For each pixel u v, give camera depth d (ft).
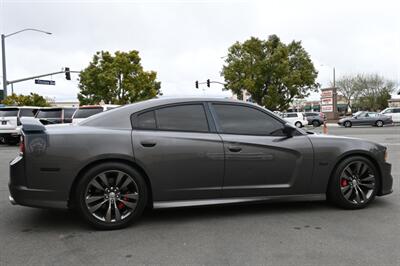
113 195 13.98
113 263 10.99
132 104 15.12
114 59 129.49
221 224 14.57
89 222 13.78
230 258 11.28
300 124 118.83
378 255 11.42
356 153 16.40
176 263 10.95
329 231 13.64
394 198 18.57
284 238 12.95
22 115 54.95
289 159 15.53
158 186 14.34
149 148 14.15
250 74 143.64
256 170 15.19
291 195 15.76
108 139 13.89
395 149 42.29
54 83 113.80
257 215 15.74
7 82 102.01
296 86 148.15
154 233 13.60
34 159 13.43
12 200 13.85
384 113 122.01
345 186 16.33
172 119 14.89
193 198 14.76
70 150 13.55
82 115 42.24
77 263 11.02
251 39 144.77
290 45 150.30
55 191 13.48
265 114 15.85
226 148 14.84
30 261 11.18
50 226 14.53
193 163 14.55
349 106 268.21
